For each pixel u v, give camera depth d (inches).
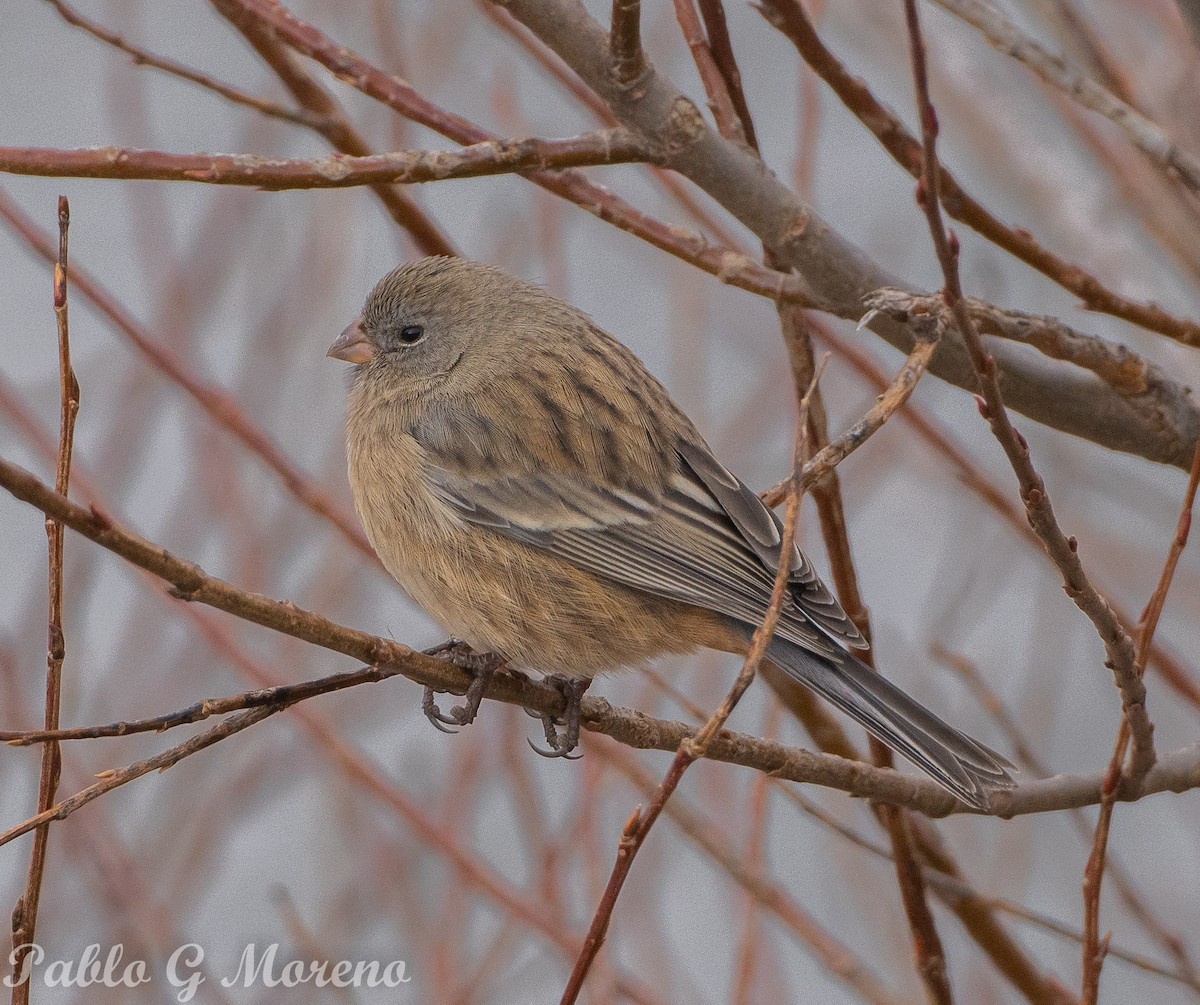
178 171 290.4
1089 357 331.0
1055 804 322.7
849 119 573.3
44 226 607.2
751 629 356.8
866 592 533.3
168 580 238.4
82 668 441.1
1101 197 439.8
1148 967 328.8
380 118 461.7
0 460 217.8
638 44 301.9
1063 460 482.3
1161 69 416.8
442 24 487.5
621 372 383.9
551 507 363.9
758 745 311.7
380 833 416.8
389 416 387.9
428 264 405.1
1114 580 467.5
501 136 452.4
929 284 506.3
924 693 468.4
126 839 423.8
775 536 358.0
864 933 465.1
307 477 409.4
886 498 554.9
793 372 352.2
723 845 359.9
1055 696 453.1
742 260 337.1
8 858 443.5
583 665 368.8
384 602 507.5
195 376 382.6
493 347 388.2
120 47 327.0
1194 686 362.0
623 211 337.4
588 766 385.7
